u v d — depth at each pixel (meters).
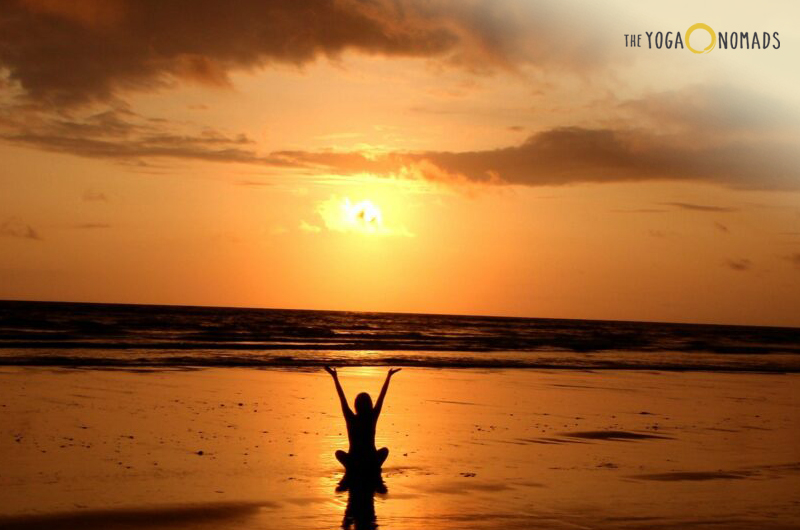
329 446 11.34
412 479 9.17
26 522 6.91
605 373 27.41
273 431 12.49
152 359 26.78
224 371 23.33
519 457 10.83
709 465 10.64
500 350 42.22
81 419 12.91
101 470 9.18
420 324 98.75
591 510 7.83
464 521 7.34
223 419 13.55
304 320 95.38
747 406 18.58
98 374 20.75
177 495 8.10
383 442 11.63
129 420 13.02
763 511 7.98
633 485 9.15
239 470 9.45
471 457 10.70
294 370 24.78
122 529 6.83
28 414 13.16
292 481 8.93
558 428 13.79
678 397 19.97
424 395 18.28
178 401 15.78
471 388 20.39
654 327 142.12
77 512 7.32
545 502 8.16
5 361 23.78
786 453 11.95
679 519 7.54
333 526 7.12
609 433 13.38
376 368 26.50
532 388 20.94
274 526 7.07
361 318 125.56
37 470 9.02
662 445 12.29
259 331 57.62
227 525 7.06
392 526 7.15
